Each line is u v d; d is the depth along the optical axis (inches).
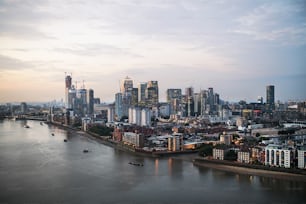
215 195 6525.6
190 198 6353.3
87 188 7017.7
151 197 6427.2
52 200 6240.2
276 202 6122.1
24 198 6338.6
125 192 6747.1
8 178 7770.7
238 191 6791.3
